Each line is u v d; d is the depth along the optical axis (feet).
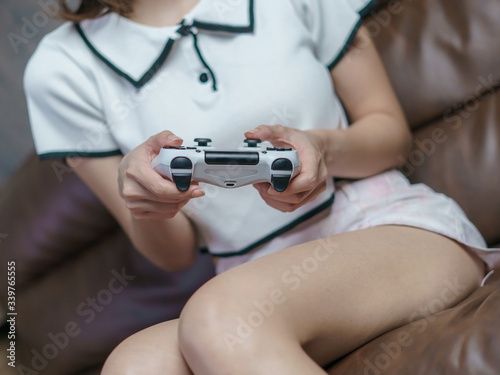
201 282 3.97
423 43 3.30
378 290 1.95
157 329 1.97
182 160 1.72
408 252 2.11
